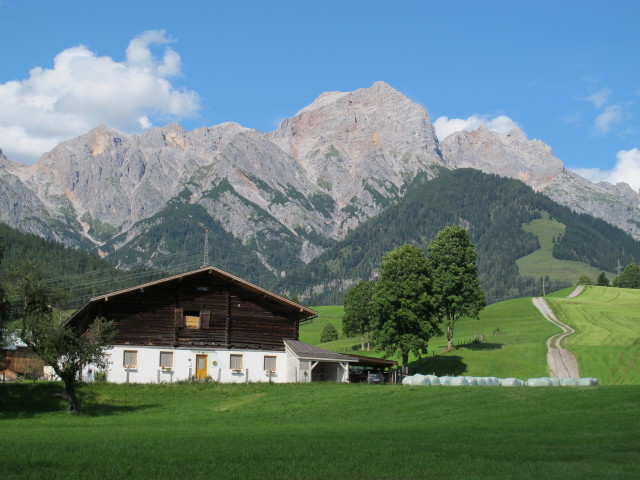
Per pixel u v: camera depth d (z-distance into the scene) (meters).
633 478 28.89
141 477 29.75
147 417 52.69
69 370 55.28
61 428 46.84
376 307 94.75
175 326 73.25
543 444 37.41
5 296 58.53
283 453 34.62
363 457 33.75
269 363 75.25
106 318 71.94
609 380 92.88
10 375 88.88
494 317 155.25
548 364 101.12
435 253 114.19
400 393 59.72
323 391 62.41
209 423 49.72
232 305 75.56
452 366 102.88
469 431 42.41
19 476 29.69
